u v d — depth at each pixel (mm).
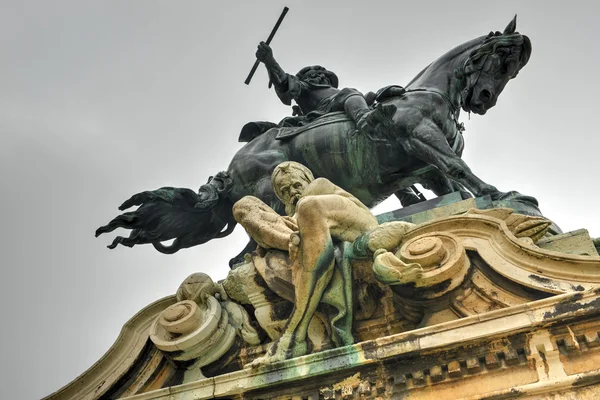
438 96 8844
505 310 4957
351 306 5734
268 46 9984
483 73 8703
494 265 5406
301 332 5684
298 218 5812
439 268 5457
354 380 5148
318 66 10523
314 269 5699
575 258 5199
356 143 8758
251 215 6367
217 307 6121
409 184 9023
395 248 5793
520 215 5867
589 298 4812
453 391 4902
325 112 9609
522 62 8938
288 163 7059
